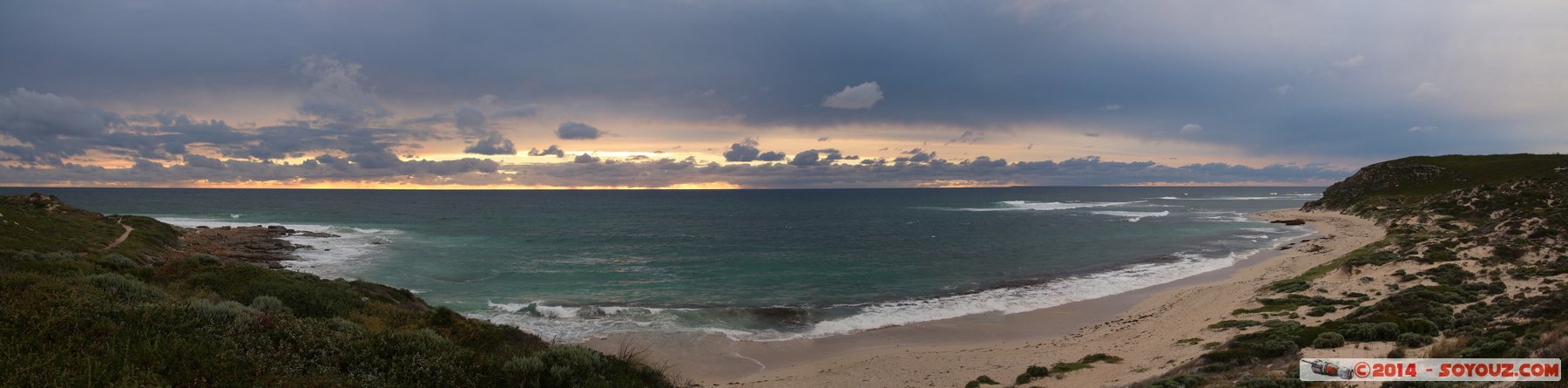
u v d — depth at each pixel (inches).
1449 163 4185.5
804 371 864.3
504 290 1498.5
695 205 6929.1
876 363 877.8
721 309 1275.8
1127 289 1464.1
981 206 6309.1
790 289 1536.7
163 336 352.8
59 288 405.1
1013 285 1563.7
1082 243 2561.5
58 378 275.1
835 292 1488.7
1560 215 1446.9
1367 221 3083.2
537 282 1614.2
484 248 2406.5
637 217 4520.2
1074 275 1732.3
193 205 5728.3
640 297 1416.1
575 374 437.7
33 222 1705.2
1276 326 833.5
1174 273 1708.9
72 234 1697.8
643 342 1023.0
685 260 2079.2
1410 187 3944.4
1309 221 3444.9
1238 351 674.2
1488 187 2938.0
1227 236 2787.9
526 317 1194.0
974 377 766.5
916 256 2171.5
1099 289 1472.7
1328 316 906.1
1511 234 1419.8
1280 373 559.8
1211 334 860.6
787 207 6446.9
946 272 1802.4
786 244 2591.0
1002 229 3284.9
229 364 334.6
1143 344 868.6
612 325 1130.7
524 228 3449.8
